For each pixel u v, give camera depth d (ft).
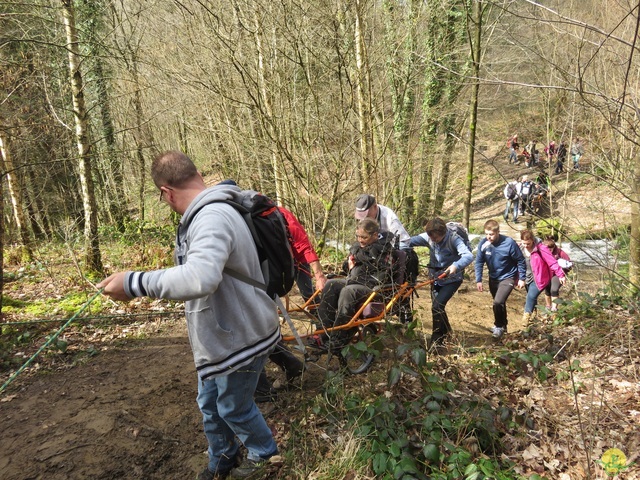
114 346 18.39
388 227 18.47
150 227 43.86
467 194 39.81
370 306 14.39
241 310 8.32
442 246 18.10
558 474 9.97
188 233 8.02
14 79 29.55
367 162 31.12
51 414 13.32
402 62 33.37
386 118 34.50
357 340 14.82
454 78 38.42
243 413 9.34
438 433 10.17
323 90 31.32
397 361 12.26
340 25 28.55
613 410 11.80
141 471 11.34
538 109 48.78
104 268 31.24
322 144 29.89
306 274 18.51
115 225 44.93
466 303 25.68
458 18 38.83
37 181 43.70
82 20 34.32
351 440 10.42
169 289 7.08
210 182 44.78
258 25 28.14
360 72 29.50
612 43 20.51
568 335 16.85
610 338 15.67
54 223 46.06
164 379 15.39
